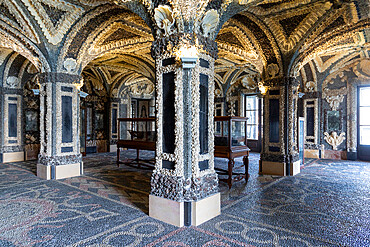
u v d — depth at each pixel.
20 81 9.02
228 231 3.09
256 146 11.56
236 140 5.68
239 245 2.75
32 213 3.70
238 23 5.88
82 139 10.55
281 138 6.50
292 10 5.14
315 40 5.82
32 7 5.02
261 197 4.50
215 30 3.73
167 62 3.52
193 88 3.36
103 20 5.59
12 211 3.79
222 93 12.11
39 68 6.27
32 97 9.54
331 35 5.78
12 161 8.80
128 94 12.68
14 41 5.75
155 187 3.53
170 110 3.48
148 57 8.68
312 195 4.62
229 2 3.62
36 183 5.55
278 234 3.02
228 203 4.16
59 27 5.62
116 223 3.33
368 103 9.11
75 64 6.40
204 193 3.40
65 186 5.28
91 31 5.92
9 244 2.78
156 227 3.21
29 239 2.90
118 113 12.03
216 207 3.59
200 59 3.50
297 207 3.97
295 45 5.96
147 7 3.57
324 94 9.85
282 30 5.83
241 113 11.89
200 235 2.98
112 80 11.51
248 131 11.91
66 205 4.06
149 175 6.41
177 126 3.34
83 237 2.93
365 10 4.78
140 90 13.15
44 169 6.02
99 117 11.58
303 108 10.09
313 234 3.02
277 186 5.29
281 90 6.53
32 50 6.04
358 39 6.21
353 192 4.84
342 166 7.91
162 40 3.47
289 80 6.51
